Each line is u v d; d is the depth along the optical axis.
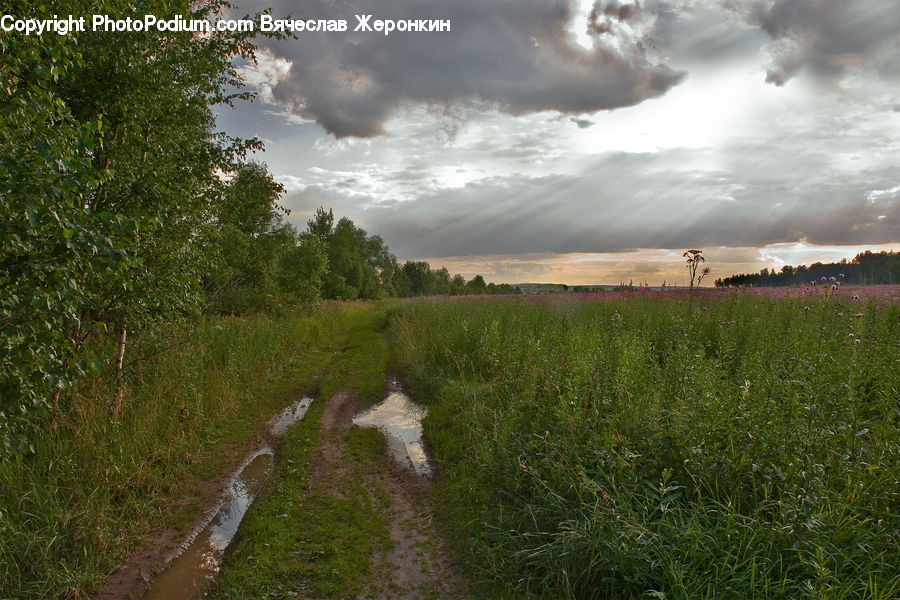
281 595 3.45
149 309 5.95
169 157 5.91
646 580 2.96
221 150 6.51
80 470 4.54
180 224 6.51
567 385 5.00
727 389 4.33
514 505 4.27
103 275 3.77
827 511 2.94
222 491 5.18
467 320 11.00
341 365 11.38
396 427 7.11
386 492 5.04
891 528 2.96
